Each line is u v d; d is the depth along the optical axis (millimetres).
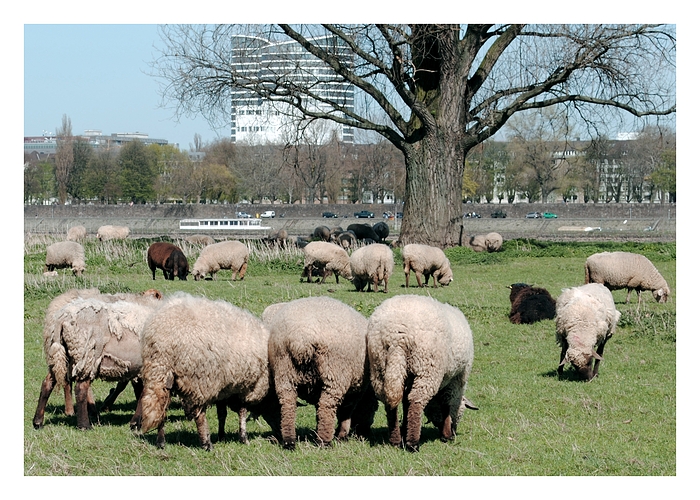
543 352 15352
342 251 27172
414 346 8758
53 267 28562
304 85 36375
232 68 34281
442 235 36625
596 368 13266
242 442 9477
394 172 92625
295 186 92125
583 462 8852
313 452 8867
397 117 36188
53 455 8727
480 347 15852
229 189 111188
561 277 29000
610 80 34750
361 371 9297
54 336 9742
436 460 8734
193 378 8758
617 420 10625
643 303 21891
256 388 9383
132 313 10133
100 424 10250
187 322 8766
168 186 111250
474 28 34750
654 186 95562
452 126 36062
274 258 32844
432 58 35031
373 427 10469
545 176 95500
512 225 70750
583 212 77812
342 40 34656
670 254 36281
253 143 95188
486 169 114188
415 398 8844
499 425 10336
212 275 28547
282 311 9383
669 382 12812
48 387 9898
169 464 8531
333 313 9234
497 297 23000
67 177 107312
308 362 9039
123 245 36781
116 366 9984
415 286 26484
